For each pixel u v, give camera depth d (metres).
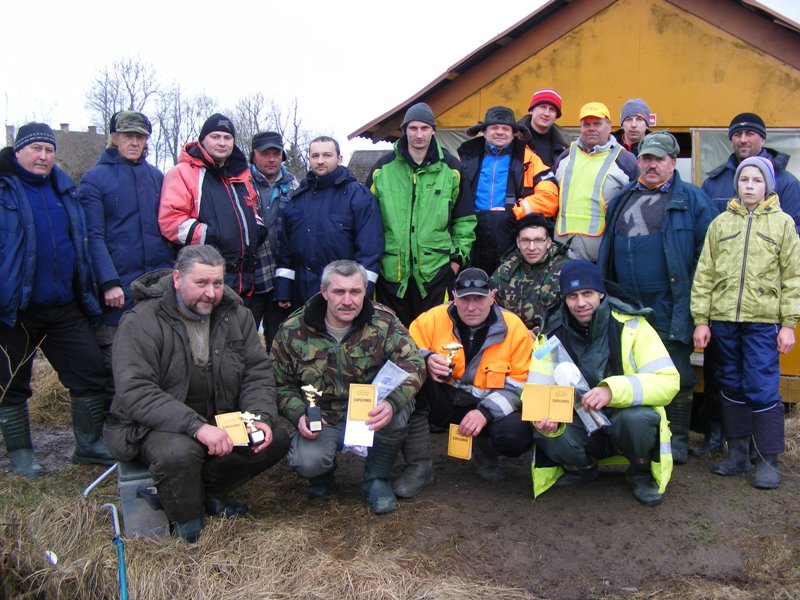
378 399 3.63
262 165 5.62
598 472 4.27
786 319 3.95
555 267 4.56
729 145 6.28
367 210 4.75
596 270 3.75
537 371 3.87
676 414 4.41
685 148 7.60
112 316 4.55
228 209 4.66
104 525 3.57
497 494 3.98
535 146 5.45
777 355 4.04
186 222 4.50
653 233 4.30
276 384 3.88
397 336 3.83
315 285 4.83
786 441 4.73
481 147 5.20
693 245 4.26
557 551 3.36
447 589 3.03
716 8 6.20
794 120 6.05
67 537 3.45
